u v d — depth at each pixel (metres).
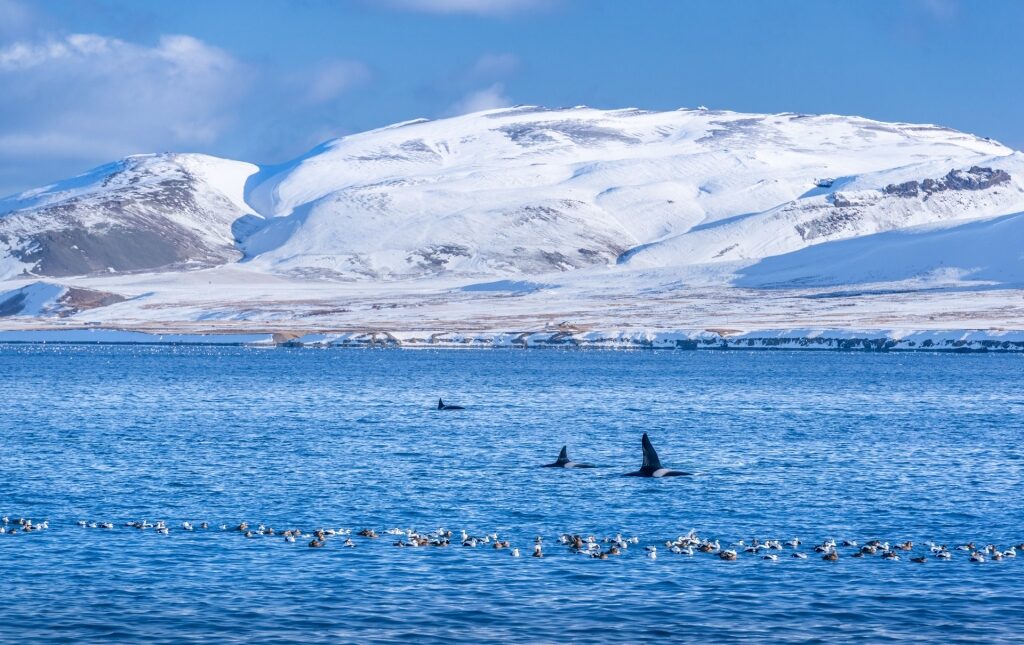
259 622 74.56
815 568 87.19
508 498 116.88
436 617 75.62
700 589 81.69
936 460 146.25
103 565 87.81
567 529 101.75
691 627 73.81
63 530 100.19
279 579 84.06
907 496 118.44
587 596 80.06
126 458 147.38
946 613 76.38
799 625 74.19
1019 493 120.44
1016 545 94.38
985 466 140.62
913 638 71.81
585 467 138.75
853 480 129.00
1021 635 72.25
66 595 80.06
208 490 122.06
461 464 142.00
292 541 95.75
